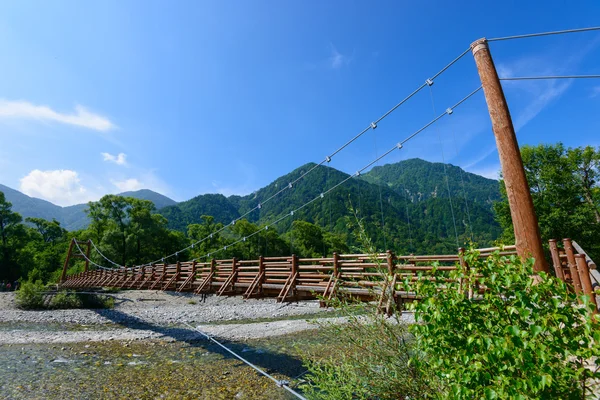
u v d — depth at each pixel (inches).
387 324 124.0
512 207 145.8
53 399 255.8
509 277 76.6
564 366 71.5
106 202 1695.4
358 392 126.1
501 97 159.8
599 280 185.0
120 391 270.8
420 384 109.3
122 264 1582.2
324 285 312.8
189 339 468.4
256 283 393.7
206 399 253.8
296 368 328.8
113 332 523.5
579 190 772.0
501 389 69.5
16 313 669.9
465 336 82.4
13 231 1777.8
